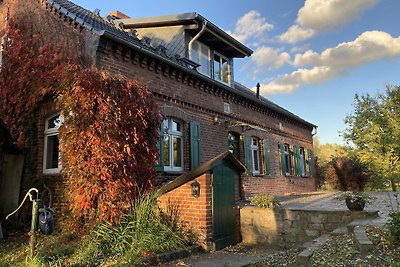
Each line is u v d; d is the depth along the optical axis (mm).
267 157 16141
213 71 14375
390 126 23516
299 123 20922
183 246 7051
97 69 7848
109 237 6520
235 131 13945
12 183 9180
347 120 25672
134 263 5684
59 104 7719
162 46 12562
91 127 7207
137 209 7082
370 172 23234
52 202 8328
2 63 10125
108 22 12734
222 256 6969
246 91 18141
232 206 8836
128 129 7609
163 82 10336
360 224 7086
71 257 5891
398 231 5398
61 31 9125
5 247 6648
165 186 8070
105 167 7098
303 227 8773
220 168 8336
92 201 7102
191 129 11250
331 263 5020
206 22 12719
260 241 9141
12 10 10812
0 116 9562
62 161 7590
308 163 21516
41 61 8797
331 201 11891
